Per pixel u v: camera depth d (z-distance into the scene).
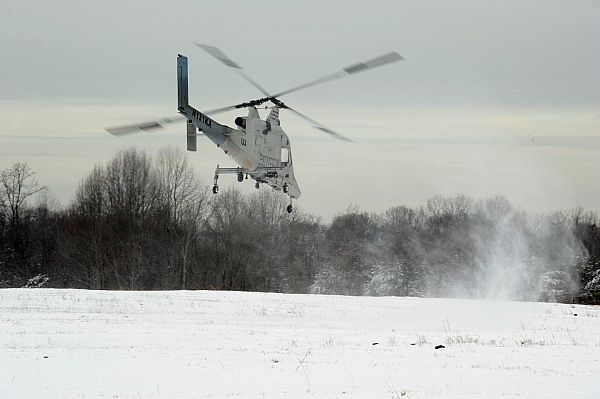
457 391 22.03
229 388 22.47
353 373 24.91
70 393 21.77
